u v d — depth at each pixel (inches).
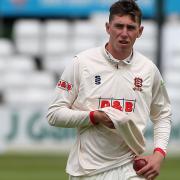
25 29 2409.0
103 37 2381.9
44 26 2411.4
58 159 1765.5
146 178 624.4
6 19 2402.8
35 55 2401.6
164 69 2331.4
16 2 2257.6
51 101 639.1
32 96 2258.9
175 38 2367.1
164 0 2138.3
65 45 2409.0
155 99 656.4
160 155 636.1
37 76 2294.5
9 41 2397.9
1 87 2278.5
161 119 662.5
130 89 622.2
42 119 1893.5
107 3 2283.5
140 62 632.4
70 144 1902.1
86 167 623.5
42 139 1894.7
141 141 622.2
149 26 2385.6
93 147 623.8
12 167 1592.0
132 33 616.4
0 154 1875.0
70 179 641.0
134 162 621.9
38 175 1445.6
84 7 2274.9
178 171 1541.6
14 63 2321.6
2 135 1892.2
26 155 1860.2
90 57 628.4
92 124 616.4
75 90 630.5
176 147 1883.6
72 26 2405.3
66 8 2268.7
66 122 624.4
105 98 620.4
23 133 1892.2
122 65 624.4
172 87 2289.6
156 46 2132.1
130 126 604.7
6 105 1905.8
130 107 621.9
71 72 629.3
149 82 631.2
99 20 2354.8
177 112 1891.0
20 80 2287.2
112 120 600.7
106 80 621.3
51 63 2389.3
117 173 621.3
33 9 2262.6
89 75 622.2
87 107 622.2
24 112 1892.2
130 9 613.3
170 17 2367.1
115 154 622.8
